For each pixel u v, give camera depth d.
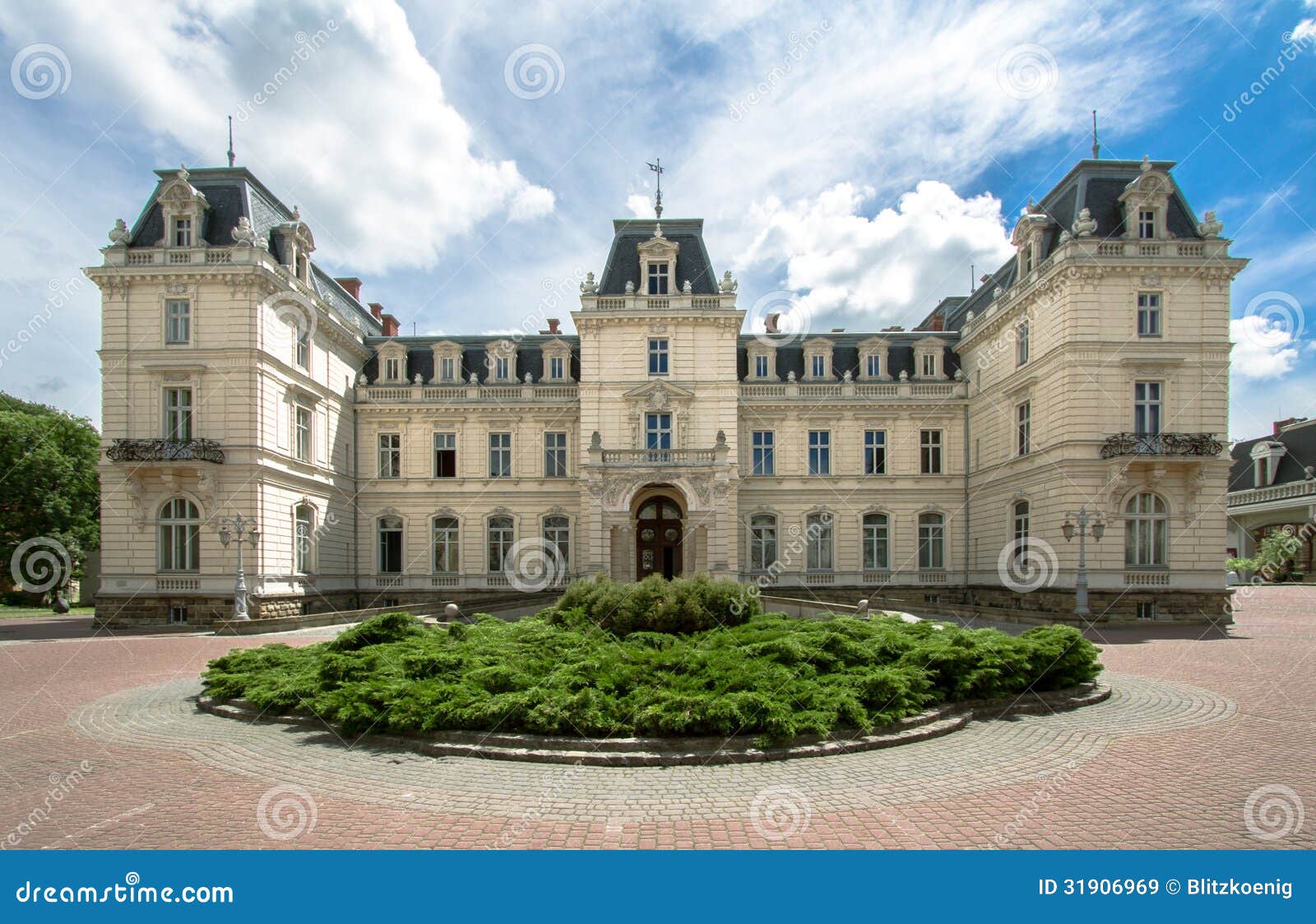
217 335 32.66
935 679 13.26
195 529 33.03
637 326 39.28
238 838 7.89
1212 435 30.92
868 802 8.84
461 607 27.22
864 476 42.03
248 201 35.00
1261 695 14.91
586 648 14.59
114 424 32.72
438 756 10.71
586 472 37.44
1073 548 31.05
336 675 13.16
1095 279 31.33
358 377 43.69
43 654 22.98
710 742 10.66
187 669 19.25
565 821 8.30
